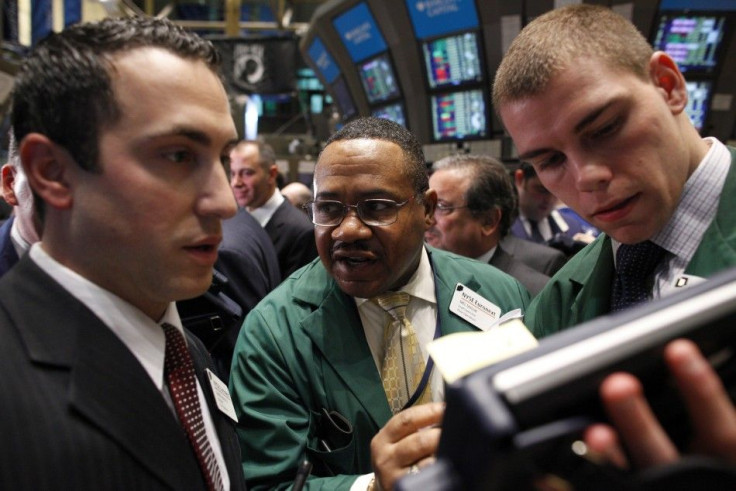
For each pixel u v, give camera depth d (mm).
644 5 5176
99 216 628
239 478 822
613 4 5250
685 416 347
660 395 348
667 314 350
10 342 591
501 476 297
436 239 2168
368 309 1203
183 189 649
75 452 567
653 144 721
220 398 850
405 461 791
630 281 864
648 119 713
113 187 621
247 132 5762
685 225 784
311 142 7938
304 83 12023
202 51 674
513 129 791
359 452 1108
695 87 5453
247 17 12367
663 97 752
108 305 667
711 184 777
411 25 6023
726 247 751
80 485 561
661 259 831
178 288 675
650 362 339
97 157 615
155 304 727
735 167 783
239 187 3307
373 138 1149
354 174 1110
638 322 348
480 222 2074
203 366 864
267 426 1074
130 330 683
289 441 1062
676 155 746
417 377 1166
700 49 5309
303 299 1223
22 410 556
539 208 3258
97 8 4812
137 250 643
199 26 10414
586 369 327
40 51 632
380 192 1105
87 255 652
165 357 746
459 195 2055
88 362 624
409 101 6441
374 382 1134
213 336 1635
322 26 6805
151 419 656
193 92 641
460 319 1249
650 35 5320
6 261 1251
